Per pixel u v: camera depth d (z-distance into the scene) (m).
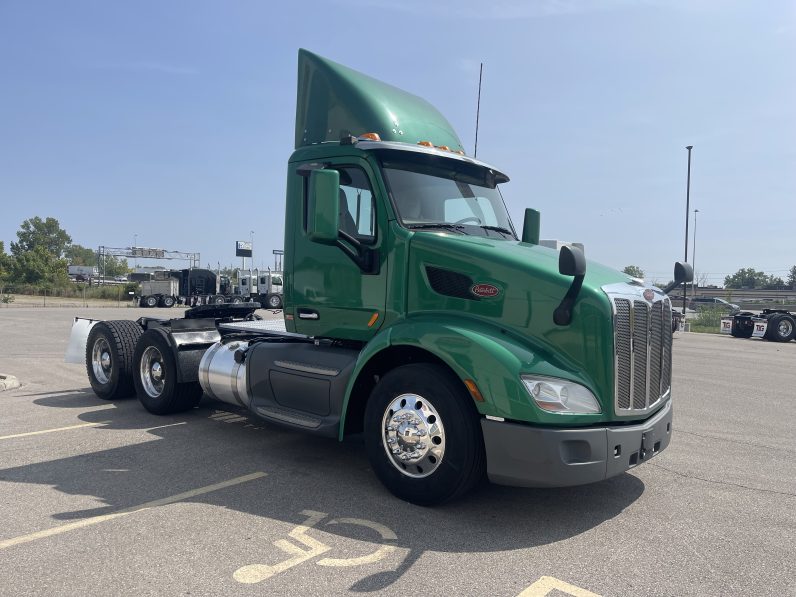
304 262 5.28
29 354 13.27
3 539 3.62
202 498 4.36
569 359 4.04
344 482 4.77
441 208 5.07
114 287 59.28
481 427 3.99
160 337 6.95
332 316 5.08
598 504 4.41
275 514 4.07
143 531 3.75
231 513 4.08
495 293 4.27
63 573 3.19
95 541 3.60
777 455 5.90
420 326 4.27
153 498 4.35
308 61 5.58
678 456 5.82
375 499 4.39
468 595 3.04
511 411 3.81
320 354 5.16
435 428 4.14
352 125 5.23
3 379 9.20
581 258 3.90
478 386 3.91
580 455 3.84
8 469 4.98
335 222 4.51
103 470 4.99
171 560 3.36
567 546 3.66
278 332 6.48
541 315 4.11
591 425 3.95
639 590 3.13
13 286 58.62
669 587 3.17
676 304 50.62
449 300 4.46
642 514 4.23
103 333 7.84
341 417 4.74
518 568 3.35
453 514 4.14
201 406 7.67
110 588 3.04
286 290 5.44
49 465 5.11
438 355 4.09
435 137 5.52
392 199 4.77
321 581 3.16
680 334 26.61
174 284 44.59
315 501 4.33
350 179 5.01
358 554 3.49
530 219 6.19
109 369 7.81
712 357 15.91
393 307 4.69
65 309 37.00
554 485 3.78
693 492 4.73
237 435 6.21
